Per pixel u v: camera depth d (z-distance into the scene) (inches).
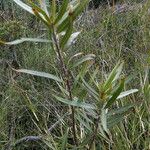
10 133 88.4
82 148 71.6
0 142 86.4
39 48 118.7
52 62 108.5
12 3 129.0
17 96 95.7
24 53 114.8
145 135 80.7
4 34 119.0
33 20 126.4
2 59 111.6
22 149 87.4
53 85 102.0
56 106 94.5
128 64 106.2
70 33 58.1
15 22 121.1
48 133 81.0
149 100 84.5
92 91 61.6
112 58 105.3
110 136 77.8
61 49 60.5
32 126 92.7
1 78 103.9
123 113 65.2
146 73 86.6
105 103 61.8
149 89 82.6
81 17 129.9
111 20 126.3
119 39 119.4
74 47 111.7
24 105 92.8
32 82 102.3
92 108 61.8
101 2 147.8
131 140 82.0
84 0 56.5
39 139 84.7
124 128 83.5
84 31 119.4
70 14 56.3
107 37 118.3
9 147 84.9
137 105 86.4
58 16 56.9
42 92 97.7
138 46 108.9
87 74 98.2
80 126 78.7
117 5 135.2
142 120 84.8
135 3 133.1
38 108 95.0
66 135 68.2
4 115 91.4
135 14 125.6
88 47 112.3
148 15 121.2
